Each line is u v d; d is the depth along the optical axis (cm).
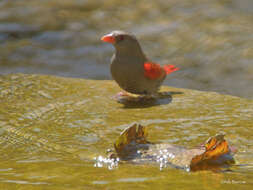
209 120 898
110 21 2548
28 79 1230
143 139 696
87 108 990
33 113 941
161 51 2202
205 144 637
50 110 966
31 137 795
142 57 1138
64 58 2262
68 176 573
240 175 586
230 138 782
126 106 1021
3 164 639
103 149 726
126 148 678
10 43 2359
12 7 2684
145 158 649
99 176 572
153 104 1046
